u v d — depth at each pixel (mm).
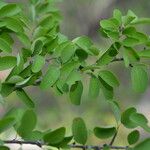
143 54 610
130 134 577
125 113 580
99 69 612
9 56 588
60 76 593
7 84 588
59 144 566
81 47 608
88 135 590
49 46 607
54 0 772
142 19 617
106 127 579
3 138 636
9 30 625
